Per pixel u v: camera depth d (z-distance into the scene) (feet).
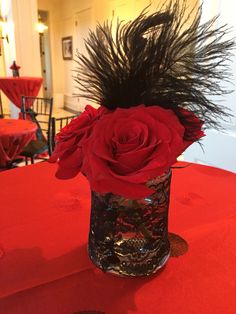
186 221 2.98
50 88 29.50
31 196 3.49
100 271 2.28
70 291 2.10
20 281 2.20
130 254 2.18
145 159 1.72
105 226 2.16
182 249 2.54
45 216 3.07
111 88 2.07
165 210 2.19
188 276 2.24
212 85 2.08
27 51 16.84
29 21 16.47
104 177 1.65
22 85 15.26
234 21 4.80
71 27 24.47
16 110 18.31
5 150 8.54
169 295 2.06
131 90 2.05
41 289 2.11
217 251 2.53
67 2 24.49
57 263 2.39
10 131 8.60
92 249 2.34
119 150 1.73
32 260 2.42
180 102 2.04
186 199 3.41
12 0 15.83
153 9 2.10
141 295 2.06
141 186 1.71
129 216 2.09
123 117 1.88
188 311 1.93
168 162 1.71
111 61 2.02
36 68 17.31
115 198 2.02
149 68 1.99
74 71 2.67
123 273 2.20
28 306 1.96
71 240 2.68
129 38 1.99
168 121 1.86
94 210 2.20
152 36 1.97
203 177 4.01
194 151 6.28
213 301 2.01
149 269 2.21
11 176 4.07
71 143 2.00
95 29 2.16
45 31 27.48
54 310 1.93
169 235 2.73
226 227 2.86
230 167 5.57
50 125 9.71
